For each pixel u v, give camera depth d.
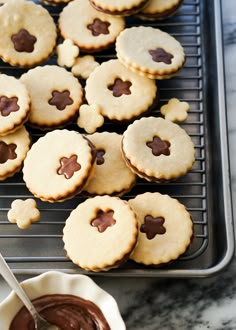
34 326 0.50
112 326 0.50
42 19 0.67
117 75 0.65
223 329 0.54
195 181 0.61
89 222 0.55
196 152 0.63
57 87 0.64
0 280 0.56
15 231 0.58
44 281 0.51
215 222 0.59
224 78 0.63
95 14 0.69
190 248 0.58
